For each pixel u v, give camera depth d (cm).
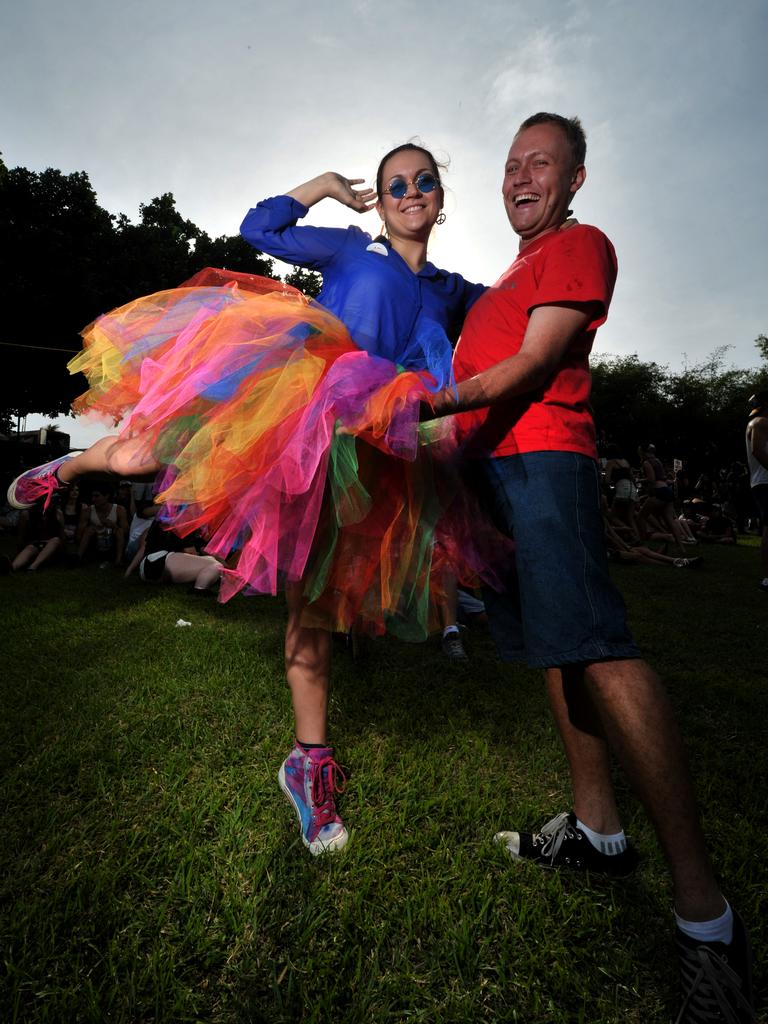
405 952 148
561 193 189
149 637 403
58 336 2062
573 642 149
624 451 4762
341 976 139
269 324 188
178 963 141
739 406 4500
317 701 194
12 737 247
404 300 229
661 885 173
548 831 179
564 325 153
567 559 154
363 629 211
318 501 173
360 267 232
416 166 238
